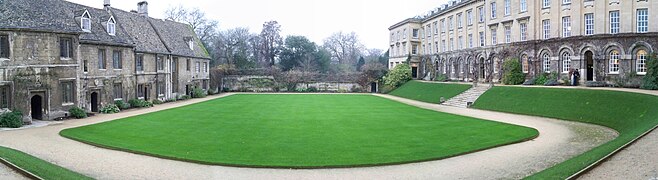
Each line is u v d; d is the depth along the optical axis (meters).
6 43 24.47
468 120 25.50
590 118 24.98
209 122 24.50
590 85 34.03
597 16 34.97
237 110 32.22
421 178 12.37
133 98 36.97
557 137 19.36
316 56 84.75
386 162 14.14
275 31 87.75
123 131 21.00
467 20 53.94
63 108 27.72
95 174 12.67
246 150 16.16
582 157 13.38
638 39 32.28
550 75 38.06
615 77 33.50
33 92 25.80
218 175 12.69
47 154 15.35
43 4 27.64
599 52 34.28
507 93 35.03
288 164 13.88
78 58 28.86
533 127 22.61
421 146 17.02
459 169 13.38
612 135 19.80
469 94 39.53
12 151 14.66
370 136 19.44
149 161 14.45
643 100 23.67
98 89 32.03
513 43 42.34
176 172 13.01
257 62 86.19
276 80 67.69
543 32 39.78
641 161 11.88
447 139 18.69
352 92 65.62
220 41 77.94
